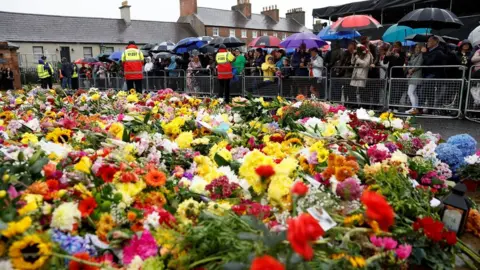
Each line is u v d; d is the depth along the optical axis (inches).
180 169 126.9
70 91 569.0
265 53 591.2
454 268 94.3
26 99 347.6
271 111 267.3
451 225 103.7
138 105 293.7
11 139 165.2
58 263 71.2
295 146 151.2
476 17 501.0
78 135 162.9
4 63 1130.7
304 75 477.4
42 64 859.4
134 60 519.2
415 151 166.7
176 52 745.0
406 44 547.5
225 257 68.0
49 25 1702.8
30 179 96.0
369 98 414.9
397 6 540.1
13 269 68.0
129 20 1925.4
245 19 2218.3
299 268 64.2
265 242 65.9
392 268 76.1
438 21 362.6
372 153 132.8
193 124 194.2
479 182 149.5
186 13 2132.1
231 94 570.9
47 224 82.5
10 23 1617.9
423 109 381.4
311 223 54.6
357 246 76.9
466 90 360.8
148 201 95.3
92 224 84.4
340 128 190.7
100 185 97.7
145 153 139.8
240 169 106.0
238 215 86.1
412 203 100.8
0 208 78.7
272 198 95.3
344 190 96.6
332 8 611.2
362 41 415.8
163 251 74.8
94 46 1748.3
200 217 80.7
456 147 162.7
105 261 73.9
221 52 509.4
